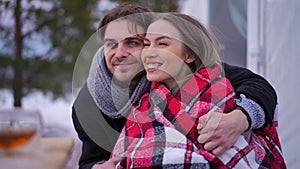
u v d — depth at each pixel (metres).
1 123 1.11
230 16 3.13
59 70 5.73
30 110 1.17
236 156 1.01
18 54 5.42
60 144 1.21
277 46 2.43
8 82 5.38
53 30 5.58
